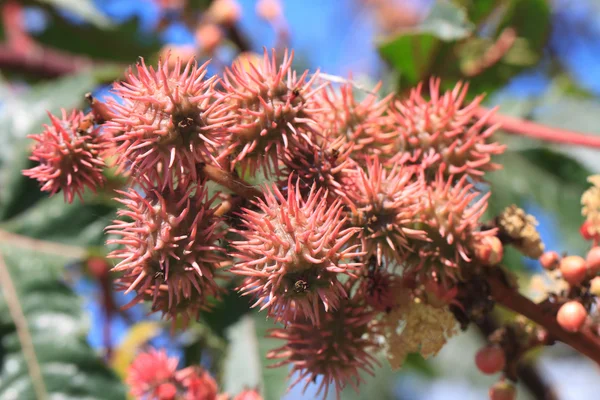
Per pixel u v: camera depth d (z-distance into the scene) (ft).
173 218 0.85
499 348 0.93
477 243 0.88
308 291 0.83
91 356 1.10
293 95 0.86
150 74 0.86
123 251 0.87
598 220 0.94
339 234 0.84
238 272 0.83
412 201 0.87
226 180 0.87
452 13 1.21
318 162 0.87
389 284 0.89
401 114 0.96
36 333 1.11
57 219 1.16
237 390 1.12
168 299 0.88
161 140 0.84
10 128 1.20
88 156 0.90
